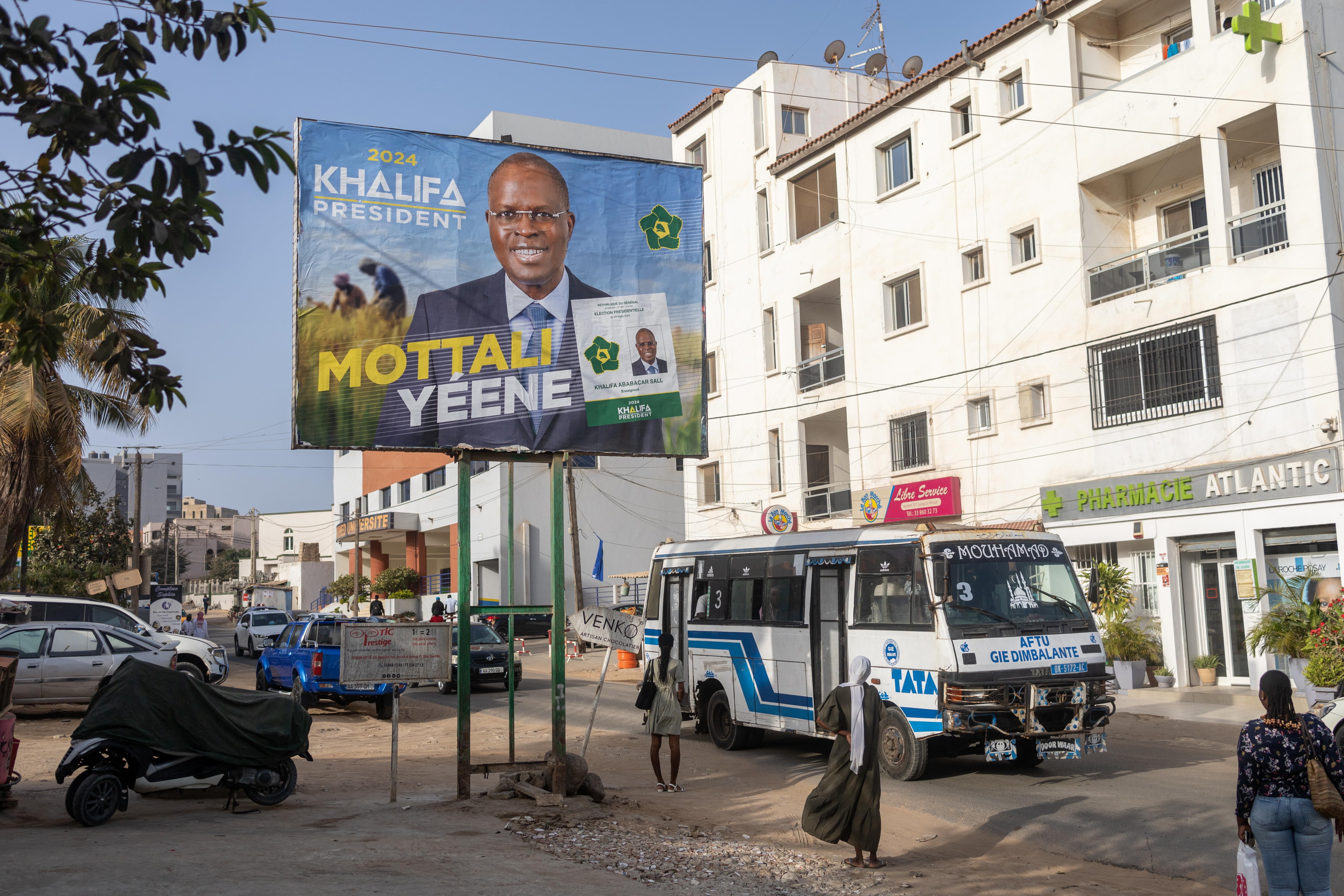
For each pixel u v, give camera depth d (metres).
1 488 22.17
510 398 11.81
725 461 38.03
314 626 22.56
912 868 8.85
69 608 22.80
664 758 15.66
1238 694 21.28
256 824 10.00
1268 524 21.05
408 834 9.48
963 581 12.99
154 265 6.49
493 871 8.07
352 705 22.75
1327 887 6.02
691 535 39.72
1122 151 24.45
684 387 12.56
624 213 12.52
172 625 36.53
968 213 28.44
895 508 30.00
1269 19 21.72
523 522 47.88
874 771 8.91
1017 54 27.16
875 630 13.71
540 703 23.11
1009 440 27.03
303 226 11.17
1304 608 19.84
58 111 5.28
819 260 33.78
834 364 33.47
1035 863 9.07
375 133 11.55
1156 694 21.91
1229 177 22.83
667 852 9.08
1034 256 26.78
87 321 21.06
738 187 37.91
